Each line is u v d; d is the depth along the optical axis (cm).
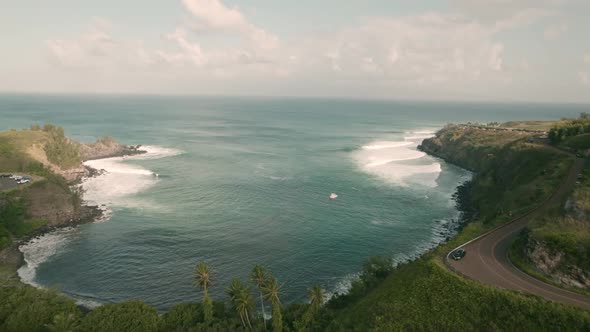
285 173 17988
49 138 19425
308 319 6356
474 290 5984
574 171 10500
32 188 12431
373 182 16550
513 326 5281
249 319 6644
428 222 12188
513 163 13762
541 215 8062
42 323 6338
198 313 6644
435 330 5472
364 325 5903
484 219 9581
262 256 9825
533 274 6512
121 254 9781
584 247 6400
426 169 19175
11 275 8650
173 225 11569
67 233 10938
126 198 13975
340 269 9306
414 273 6881
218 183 16050
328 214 12762
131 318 6406
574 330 5038
